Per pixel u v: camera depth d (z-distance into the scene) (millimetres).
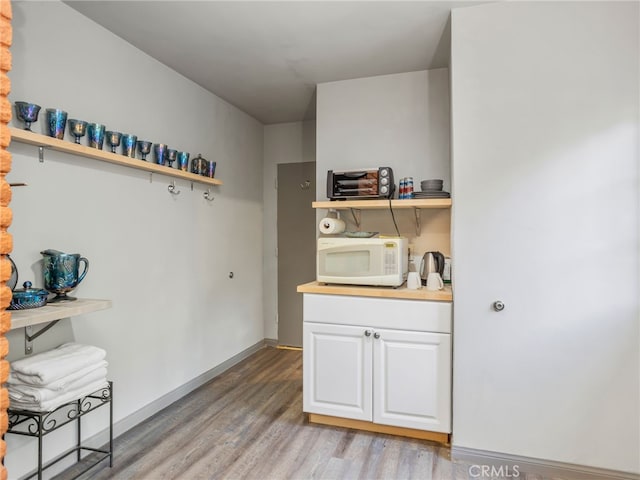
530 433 2033
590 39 1939
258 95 3416
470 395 2119
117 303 2361
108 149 2268
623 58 1901
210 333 3324
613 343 1924
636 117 1890
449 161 2811
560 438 1995
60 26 2008
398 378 2299
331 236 3078
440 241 2838
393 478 1968
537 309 2016
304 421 2561
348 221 3062
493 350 2082
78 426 2088
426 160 2875
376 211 2990
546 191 1999
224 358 3537
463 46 2113
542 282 2008
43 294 1758
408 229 2910
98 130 2104
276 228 4281
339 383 2426
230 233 3652
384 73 2943
